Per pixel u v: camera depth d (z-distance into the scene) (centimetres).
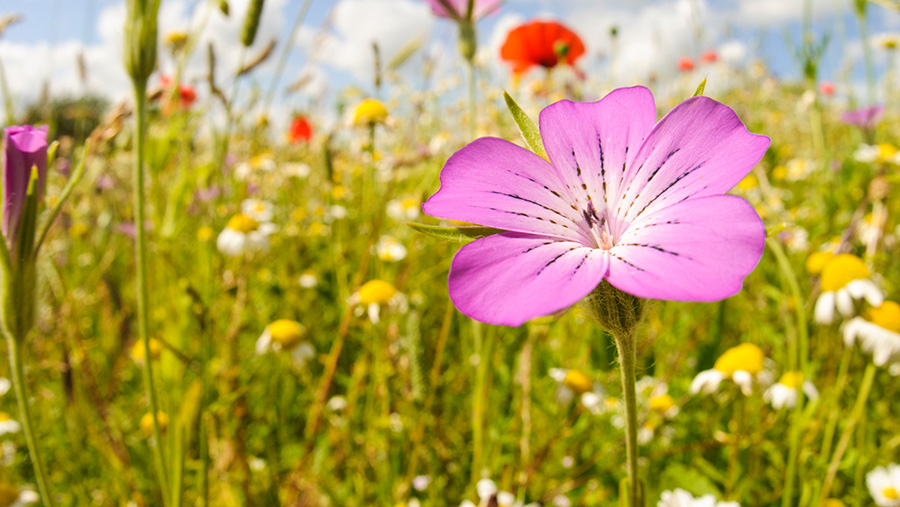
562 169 8
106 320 22
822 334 20
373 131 23
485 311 6
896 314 16
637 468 8
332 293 26
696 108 8
